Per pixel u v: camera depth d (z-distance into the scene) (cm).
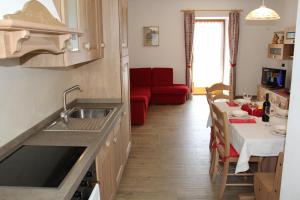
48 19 129
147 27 714
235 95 739
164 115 579
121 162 297
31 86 206
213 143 322
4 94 171
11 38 104
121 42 296
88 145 184
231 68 716
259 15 373
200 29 746
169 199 273
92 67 301
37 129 214
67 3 172
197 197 277
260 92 659
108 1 284
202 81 782
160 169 335
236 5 695
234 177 312
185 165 346
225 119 255
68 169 149
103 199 205
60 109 264
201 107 644
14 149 178
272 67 711
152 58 733
